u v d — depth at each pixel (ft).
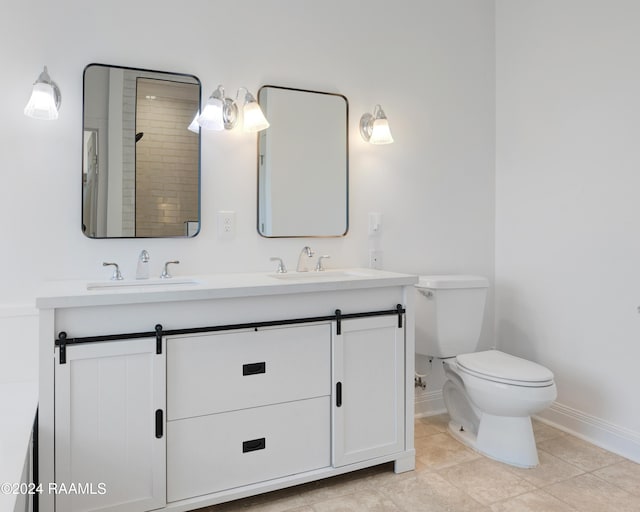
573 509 5.62
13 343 5.87
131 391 4.95
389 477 6.42
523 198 8.75
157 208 6.52
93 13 6.20
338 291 6.06
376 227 8.09
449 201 8.84
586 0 7.55
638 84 6.82
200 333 5.26
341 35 7.80
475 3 9.07
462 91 8.94
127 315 4.94
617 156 7.11
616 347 7.16
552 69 8.14
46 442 4.59
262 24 7.19
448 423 8.22
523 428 6.76
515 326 8.95
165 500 5.11
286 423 5.75
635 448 6.87
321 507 5.71
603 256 7.33
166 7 6.59
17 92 5.87
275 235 7.29
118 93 6.31
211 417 5.35
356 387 6.17
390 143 8.16
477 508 5.66
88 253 6.21
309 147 7.55
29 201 5.94
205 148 6.82
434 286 7.72
